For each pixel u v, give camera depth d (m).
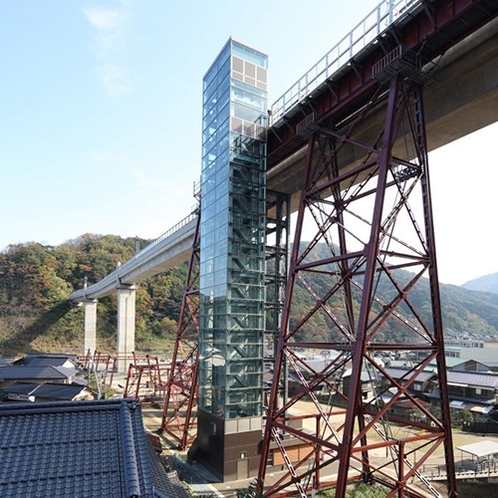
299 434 17.72
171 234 49.00
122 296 75.44
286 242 29.14
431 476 23.92
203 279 28.94
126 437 10.47
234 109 26.52
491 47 15.98
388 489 20.39
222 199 26.66
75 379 50.47
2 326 94.56
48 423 10.92
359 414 20.17
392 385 16.67
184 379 39.06
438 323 16.58
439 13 15.63
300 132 21.83
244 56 27.38
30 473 9.44
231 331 24.80
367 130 21.95
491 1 14.35
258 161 27.02
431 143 21.31
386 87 18.67
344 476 14.45
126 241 147.50
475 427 37.44
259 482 18.77
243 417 24.00
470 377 47.03
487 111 17.98
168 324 111.00
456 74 17.39
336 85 20.12
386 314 16.39
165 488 11.35
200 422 26.59
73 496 9.01
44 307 102.19
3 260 110.88
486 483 23.78
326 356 75.38
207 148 29.98
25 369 47.38
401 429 36.47
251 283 26.00
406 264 17.81
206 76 31.12
